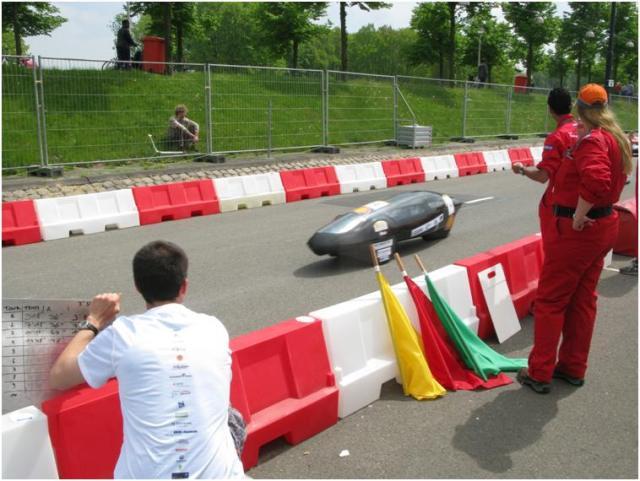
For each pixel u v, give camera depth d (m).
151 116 14.36
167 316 2.37
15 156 11.48
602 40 47.03
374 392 4.05
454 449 3.49
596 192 3.71
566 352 4.30
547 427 3.73
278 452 3.50
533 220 10.34
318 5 31.78
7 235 8.57
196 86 15.67
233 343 3.48
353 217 7.32
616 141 3.87
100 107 13.57
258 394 3.49
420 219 7.84
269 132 14.89
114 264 7.58
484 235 9.13
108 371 2.29
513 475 3.24
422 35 39.44
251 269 7.36
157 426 2.18
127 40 18.02
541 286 4.15
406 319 4.19
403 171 15.00
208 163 13.84
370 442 3.57
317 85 17.25
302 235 9.22
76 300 2.76
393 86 20.03
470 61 43.47
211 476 2.18
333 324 3.90
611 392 4.21
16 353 2.74
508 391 4.20
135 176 12.13
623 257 8.01
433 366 4.25
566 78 59.69
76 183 11.28
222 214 10.99
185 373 2.24
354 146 18.55
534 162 19.69
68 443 2.68
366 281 6.86
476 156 17.47
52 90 12.68
